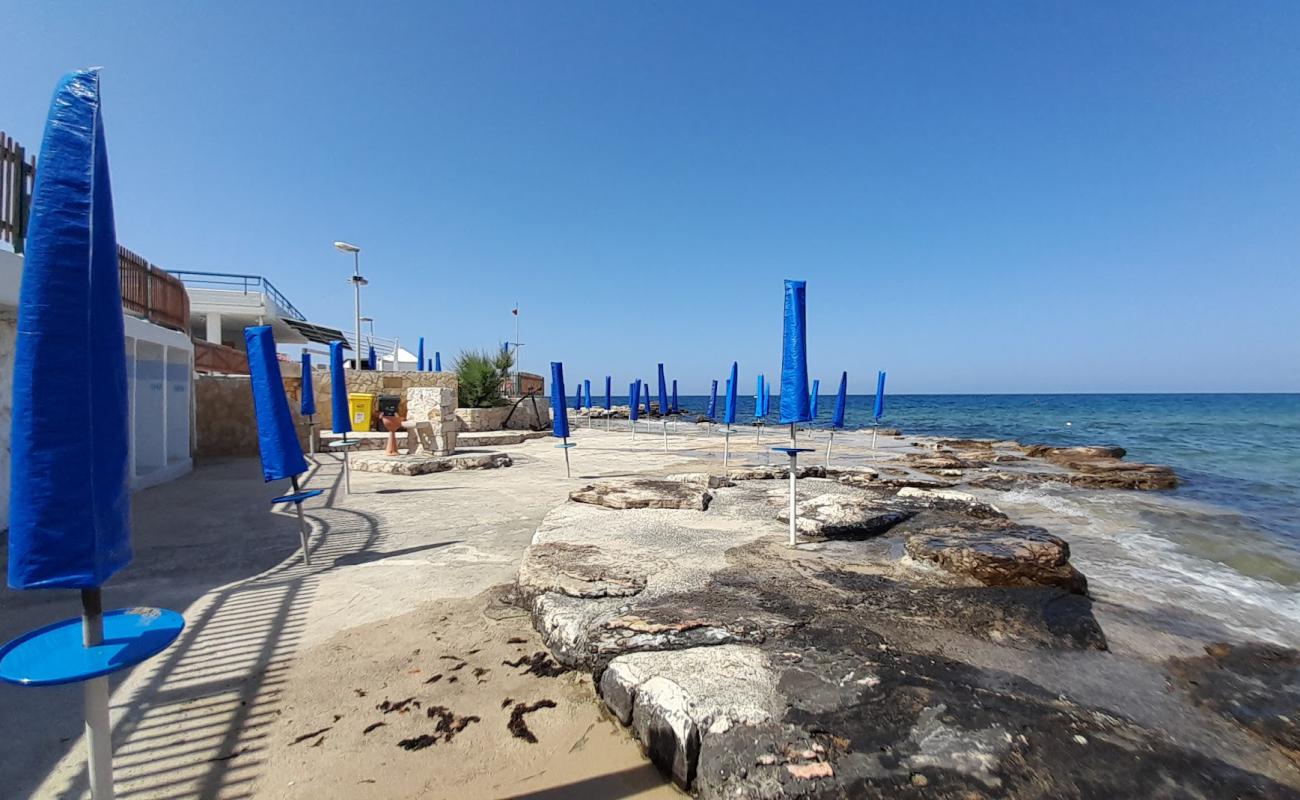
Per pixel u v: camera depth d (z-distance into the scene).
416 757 2.75
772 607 3.92
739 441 24.41
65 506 1.50
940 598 4.23
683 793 2.53
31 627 4.09
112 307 1.62
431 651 3.81
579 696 3.29
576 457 16.39
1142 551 7.39
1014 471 15.34
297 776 2.59
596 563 4.85
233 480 11.03
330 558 5.91
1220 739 2.87
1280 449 22.89
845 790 2.27
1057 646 3.71
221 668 3.56
